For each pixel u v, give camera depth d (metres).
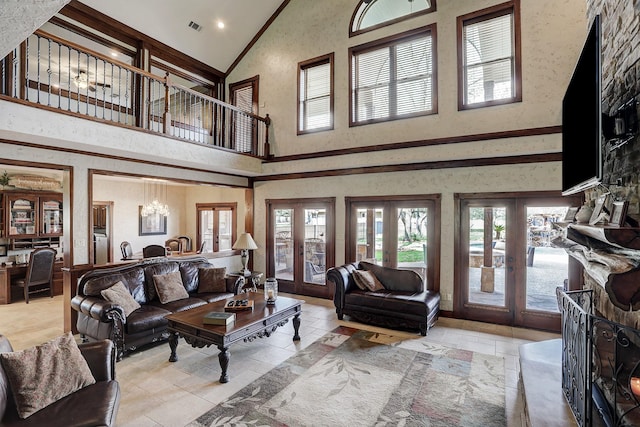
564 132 2.95
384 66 5.76
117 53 5.91
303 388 3.13
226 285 5.25
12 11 1.76
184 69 6.88
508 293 4.94
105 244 8.48
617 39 2.21
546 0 4.43
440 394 3.03
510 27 4.77
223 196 9.12
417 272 5.61
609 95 2.35
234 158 6.21
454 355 3.87
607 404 1.92
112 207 8.49
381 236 5.95
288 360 3.72
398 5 5.71
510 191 4.89
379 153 5.56
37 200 7.34
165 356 3.82
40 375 2.14
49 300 6.38
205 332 3.34
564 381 2.24
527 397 2.21
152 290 4.68
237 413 2.75
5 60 4.02
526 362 2.74
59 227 7.71
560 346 3.06
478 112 4.84
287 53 6.73
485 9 4.82
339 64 6.10
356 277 5.37
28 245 7.28
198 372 3.44
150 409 2.80
